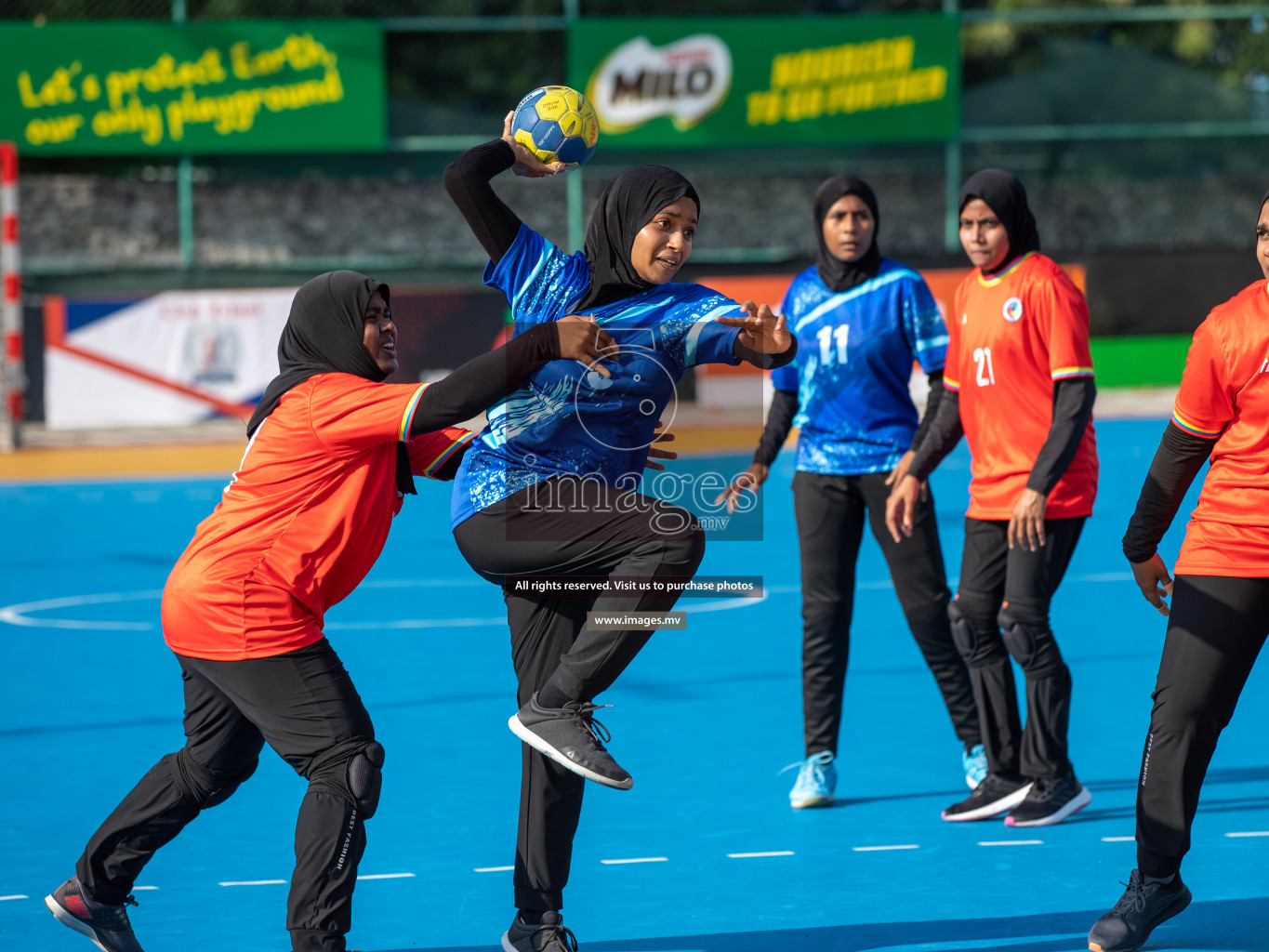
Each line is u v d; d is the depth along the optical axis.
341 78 32.12
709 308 5.96
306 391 5.68
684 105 32.69
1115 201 36.31
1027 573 7.81
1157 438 26.52
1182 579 6.19
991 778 8.06
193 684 5.88
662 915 6.68
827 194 8.59
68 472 25.56
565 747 5.62
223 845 7.71
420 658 12.55
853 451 8.56
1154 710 6.22
